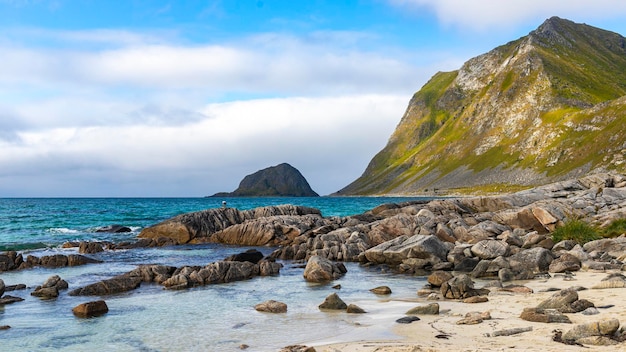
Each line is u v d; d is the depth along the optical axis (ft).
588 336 41.96
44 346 50.60
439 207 195.83
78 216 306.96
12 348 50.01
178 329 56.80
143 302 74.23
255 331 54.90
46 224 248.93
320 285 89.81
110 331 56.34
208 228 185.78
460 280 73.26
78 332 56.08
